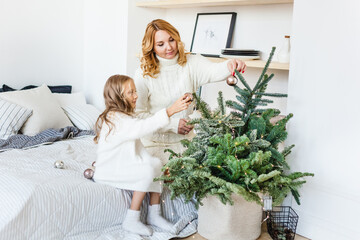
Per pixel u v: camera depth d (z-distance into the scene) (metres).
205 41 3.36
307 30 2.23
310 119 2.29
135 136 2.19
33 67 3.79
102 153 2.30
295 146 2.37
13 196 2.01
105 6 3.76
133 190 2.32
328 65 2.18
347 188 2.19
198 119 2.14
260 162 1.96
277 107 3.04
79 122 3.50
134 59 3.65
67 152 2.79
